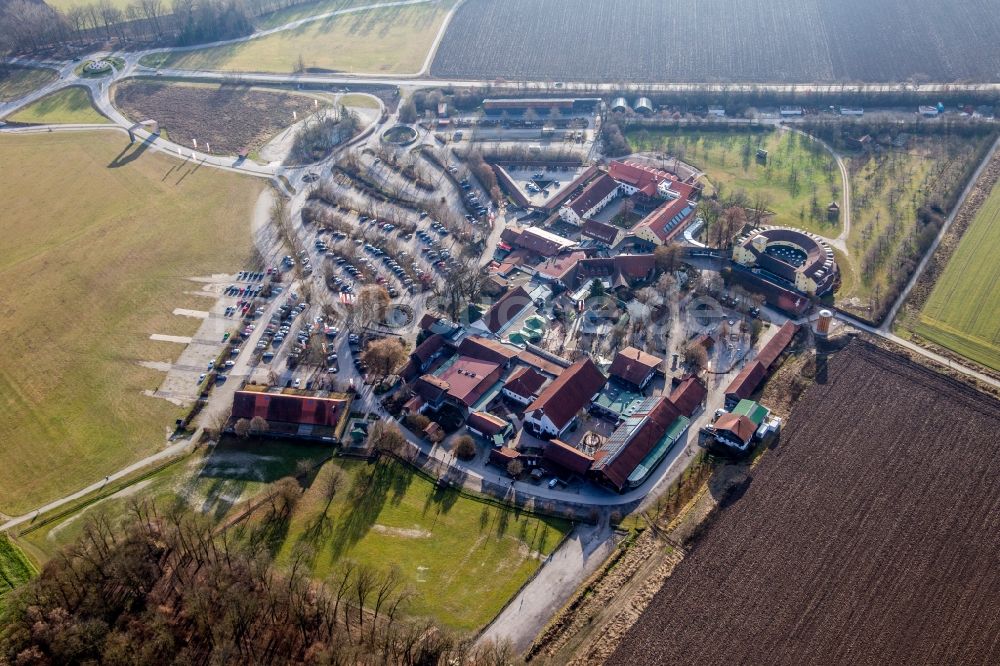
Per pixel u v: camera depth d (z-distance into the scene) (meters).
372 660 142.88
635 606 155.88
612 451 185.88
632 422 194.25
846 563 161.88
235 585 153.12
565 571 164.62
